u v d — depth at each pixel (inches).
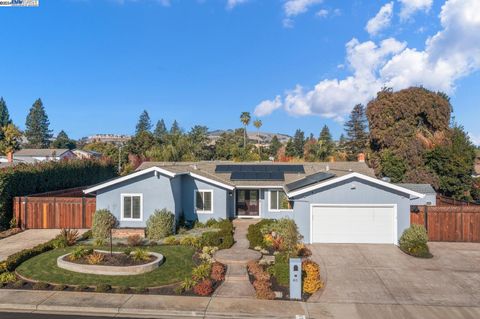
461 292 592.7
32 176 1160.8
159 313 508.7
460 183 1673.2
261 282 591.5
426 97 1881.2
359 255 784.9
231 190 1081.4
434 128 1920.5
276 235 813.9
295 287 560.7
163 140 2650.1
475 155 1752.0
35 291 571.8
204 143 2807.6
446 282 636.1
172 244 842.2
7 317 491.5
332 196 879.1
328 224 885.2
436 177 1692.9
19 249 827.4
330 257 768.9
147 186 961.5
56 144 4736.7
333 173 1052.5
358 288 606.2
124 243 847.7
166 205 955.3
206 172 1206.3
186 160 1987.0
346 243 878.4
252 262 690.8
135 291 571.2
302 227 883.4
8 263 669.9
